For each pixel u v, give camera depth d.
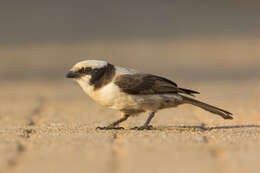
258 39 39.16
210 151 8.16
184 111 14.33
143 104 10.60
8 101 17.20
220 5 59.81
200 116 13.32
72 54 32.47
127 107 10.62
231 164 7.38
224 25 47.59
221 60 29.91
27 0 60.94
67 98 18.02
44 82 22.69
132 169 7.09
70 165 7.32
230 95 18.14
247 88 20.08
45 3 59.81
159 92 10.57
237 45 36.38
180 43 38.09
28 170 7.12
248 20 50.47
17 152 8.21
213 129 10.80
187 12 55.72
